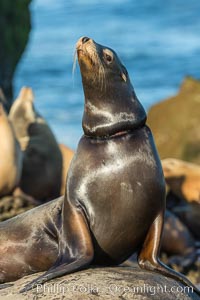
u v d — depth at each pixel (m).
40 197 35.75
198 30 118.25
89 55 18.44
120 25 127.81
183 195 35.53
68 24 132.25
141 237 18.48
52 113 67.12
